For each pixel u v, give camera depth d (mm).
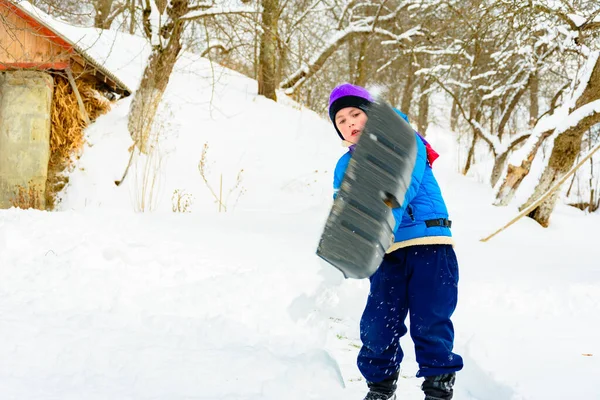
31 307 3912
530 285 5484
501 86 16906
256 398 2588
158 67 11352
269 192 11961
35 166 10961
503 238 8219
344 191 2211
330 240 2195
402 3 17734
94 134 11500
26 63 11031
